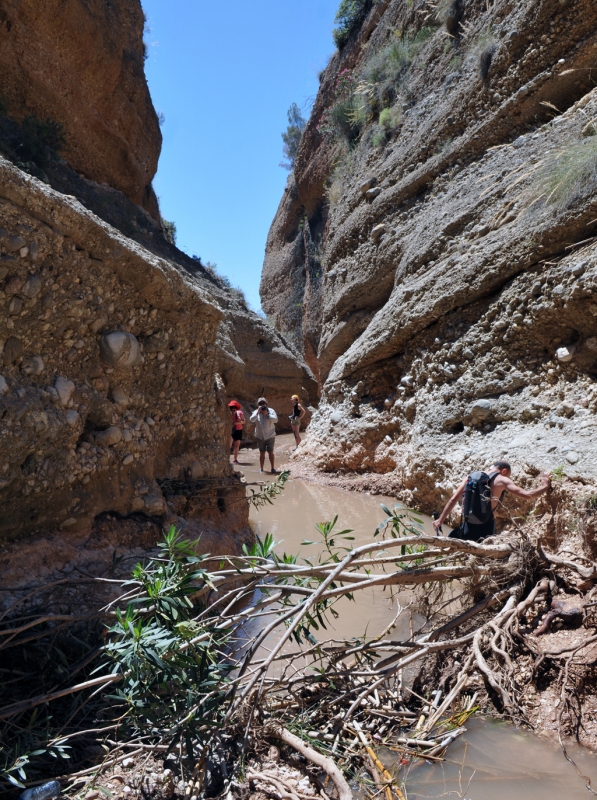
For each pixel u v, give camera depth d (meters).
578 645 3.29
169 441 5.54
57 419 3.87
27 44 12.72
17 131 12.29
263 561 3.74
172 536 3.33
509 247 7.61
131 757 2.76
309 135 22.75
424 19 13.13
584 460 5.27
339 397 11.56
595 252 6.36
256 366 19.78
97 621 3.47
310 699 3.37
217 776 2.72
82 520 4.21
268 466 12.39
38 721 2.83
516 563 4.02
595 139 6.87
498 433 7.14
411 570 3.69
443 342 8.67
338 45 20.41
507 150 9.29
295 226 28.30
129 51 16.75
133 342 4.70
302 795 2.56
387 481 9.52
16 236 3.55
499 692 3.23
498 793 2.65
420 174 11.26
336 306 13.23
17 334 3.68
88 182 14.68
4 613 3.12
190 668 2.80
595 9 8.22
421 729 3.10
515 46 9.27
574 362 6.66
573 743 2.98
